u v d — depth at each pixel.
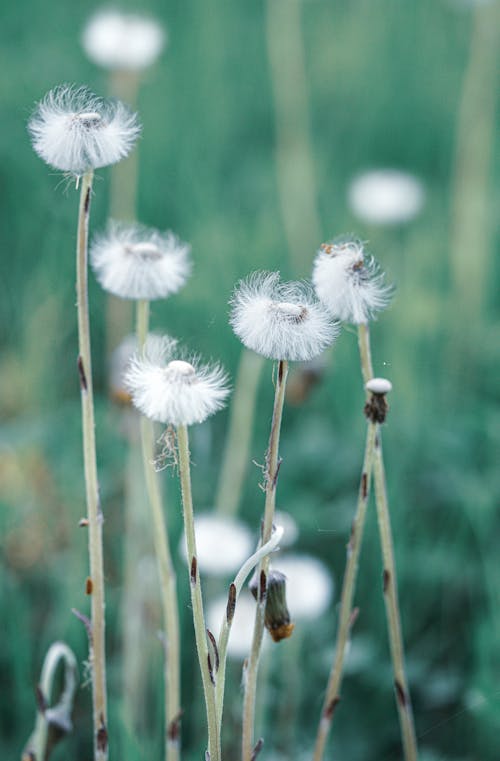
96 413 1.24
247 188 1.81
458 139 1.76
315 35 2.19
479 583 1.07
